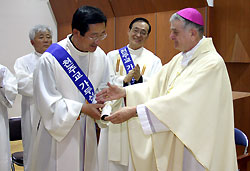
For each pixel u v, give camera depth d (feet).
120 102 7.78
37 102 6.27
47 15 18.19
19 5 17.08
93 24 5.69
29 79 9.95
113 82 8.97
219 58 5.91
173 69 6.72
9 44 16.92
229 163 6.01
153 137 6.25
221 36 12.04
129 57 9.50
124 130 8.80
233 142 6.05
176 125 5.78
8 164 8.60
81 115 6.72
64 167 6.47
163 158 6.28
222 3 11.85
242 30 11.49
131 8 14.46
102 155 9.12
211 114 5.76
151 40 13.85
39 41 10.52
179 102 5.77
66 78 6.35
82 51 6.42
